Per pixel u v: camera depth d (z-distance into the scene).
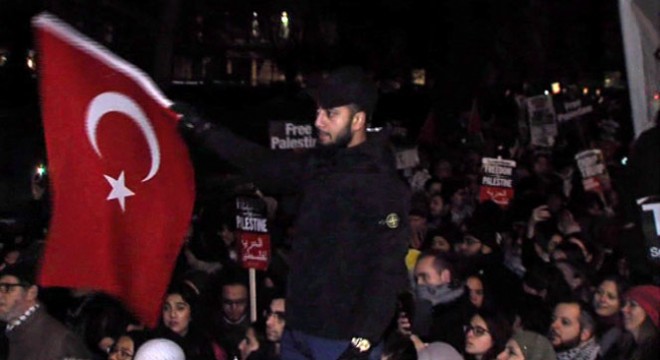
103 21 18.38
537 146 18.52
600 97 30.84
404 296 5.62
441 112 26.03
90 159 5.09
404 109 26.98
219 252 10.76
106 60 5.12
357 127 4.46
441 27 28.53
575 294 7.63
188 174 5.21
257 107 19.70
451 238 10.02
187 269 10.46
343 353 4.29
